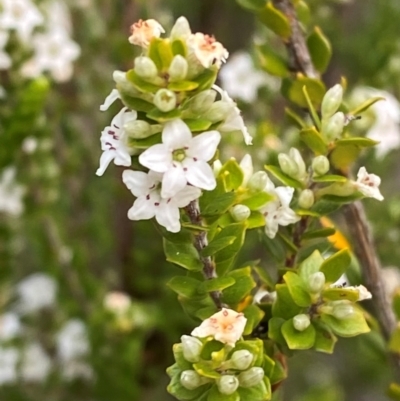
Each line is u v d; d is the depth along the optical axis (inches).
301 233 7.3
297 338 6.7
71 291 12.9
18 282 15.0
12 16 10.4
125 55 12.9
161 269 13.7
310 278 6.7
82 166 14.2
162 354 13.5
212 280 6.6
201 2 15.9
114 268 14.1
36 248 12.7
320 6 13.4
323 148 7.1
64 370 13.6
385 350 8.0
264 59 8.0
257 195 6.9
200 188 6.3
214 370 6.3
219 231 6.7
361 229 7.9
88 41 13.6
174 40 6.2
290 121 7.9
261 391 6.3
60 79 11.9
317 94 7.7
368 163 11.5
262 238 7.4
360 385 16.4
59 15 12.9
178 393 6.3
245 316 6.8
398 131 11.2
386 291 7.9
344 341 14.5
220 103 6.3
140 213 6.3
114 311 11.9
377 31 13.4
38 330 14.4
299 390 15.9
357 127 10.5
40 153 11.3
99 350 12.3
